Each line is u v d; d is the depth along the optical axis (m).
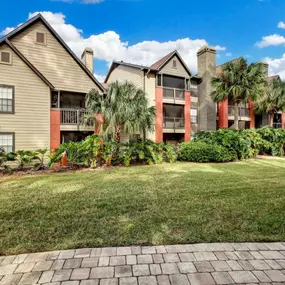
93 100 12.20
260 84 16.31
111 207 4.80
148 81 18.53
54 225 3.89
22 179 7.98
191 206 4.82
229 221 4.02
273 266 2.73
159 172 9.20
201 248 3.14
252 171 9.32
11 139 11.88
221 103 21.70
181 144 13.96
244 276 2.55
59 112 13.45
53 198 5.51
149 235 3.51
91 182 7.32
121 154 11.36
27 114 12.29
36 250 3.10
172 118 19.44
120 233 3.59
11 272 2.62
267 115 23.78
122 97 11.54
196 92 21.70
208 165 11.34
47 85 12.84
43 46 13.40
